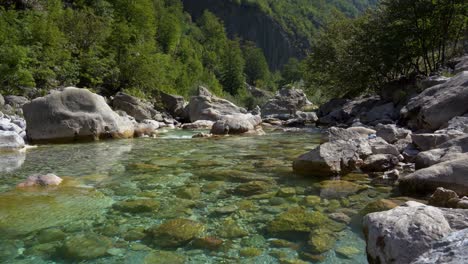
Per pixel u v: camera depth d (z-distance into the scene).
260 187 6.82
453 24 23.11
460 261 2.43
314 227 4.88
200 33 106.75
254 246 4.35
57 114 13.59
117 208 5.67
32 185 6.92
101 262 3.94
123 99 25.50
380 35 23.27
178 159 9.89
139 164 9.15
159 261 3.97
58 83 26.22
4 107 18.33
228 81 84.69
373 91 29.16
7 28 23.98
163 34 65.31
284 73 104.12
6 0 31.16
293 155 10.55
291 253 4.17
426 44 23.33
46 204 5.82
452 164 6.17
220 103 29.31
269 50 129.62
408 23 22.09
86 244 4.38
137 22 44.03
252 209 5.64
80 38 30.61
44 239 4.51
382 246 3.50
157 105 31.05
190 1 129.00
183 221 5.05
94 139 14.16
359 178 7.48
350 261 3.96
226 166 8.86
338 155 8.00
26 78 21.92
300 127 21.70
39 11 31.58
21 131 13.80
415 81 21.06
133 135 15.93
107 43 33.78
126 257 4.06
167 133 18.06
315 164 7.83
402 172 7.77
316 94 48.47
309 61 33.56
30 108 13.50
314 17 149.38
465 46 25.16
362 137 10.46
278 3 143.75
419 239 3.28
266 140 14.59
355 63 24.67
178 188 6.83
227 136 16.17
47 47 25.81
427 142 8.95
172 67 50.72
